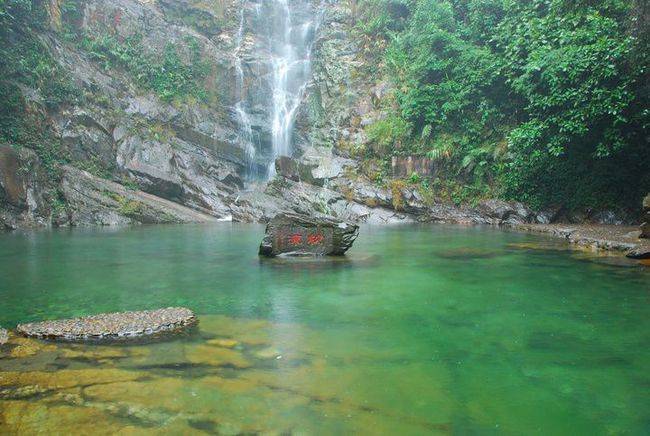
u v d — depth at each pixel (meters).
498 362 3.37
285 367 3.22
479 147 18.05
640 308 4.90
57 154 16.03
